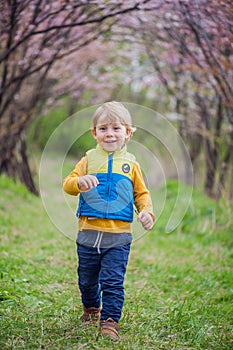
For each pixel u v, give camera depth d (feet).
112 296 10.48
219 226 24.40
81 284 11.04
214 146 29.50
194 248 22.18
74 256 19.38
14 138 32.78
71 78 32.32
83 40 23.57
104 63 32.53
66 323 11.39
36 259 18.12
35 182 34.88
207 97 28.96
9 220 24.23
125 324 11.75
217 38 18.33
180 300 15.07
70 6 17.31
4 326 10.90
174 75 30.17
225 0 15.43
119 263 10.58
